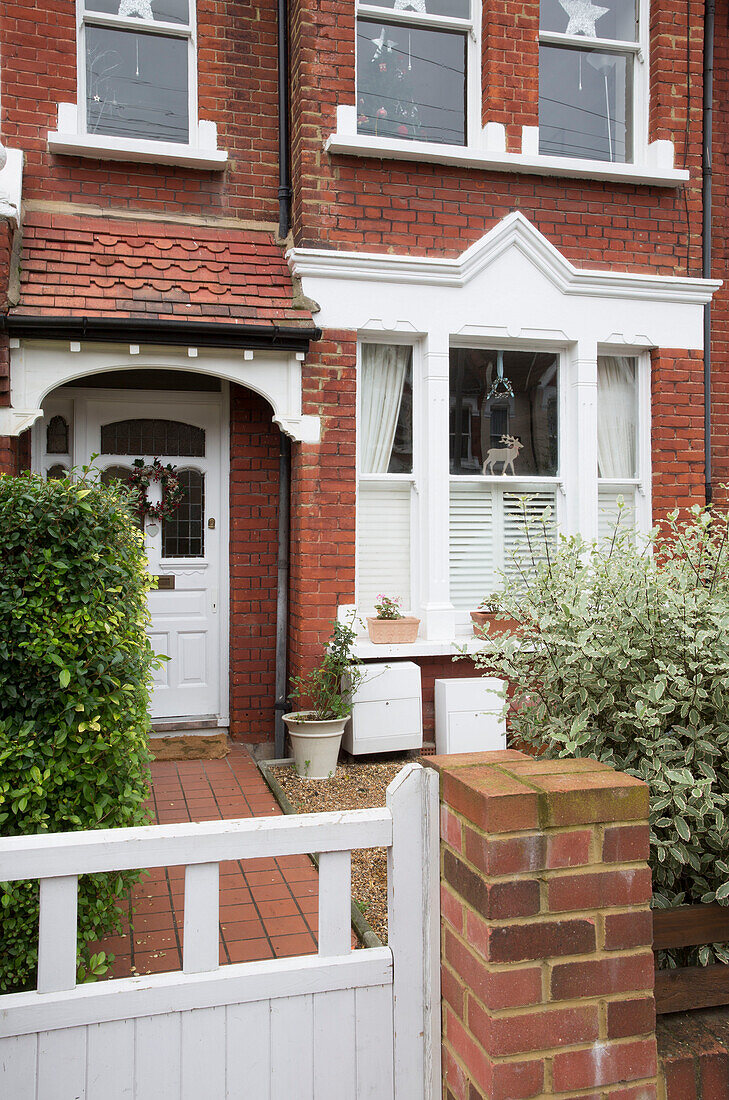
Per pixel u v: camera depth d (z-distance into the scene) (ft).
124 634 10.43
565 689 9.74
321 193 20.80
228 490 23.07
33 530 9.60
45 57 20.29
